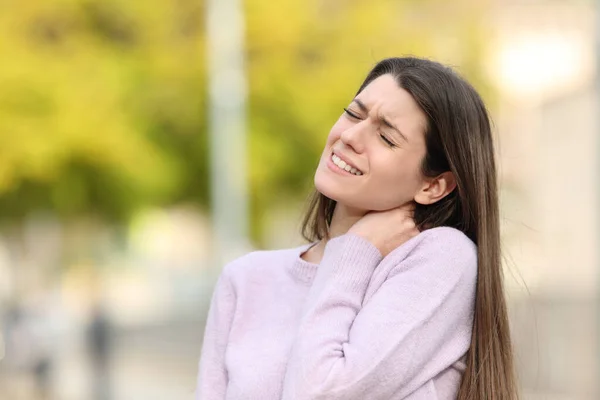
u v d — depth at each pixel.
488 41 21.30
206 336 3.30
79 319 19.31
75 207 19.86
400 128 3.04
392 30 20.77
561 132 24.28
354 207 3.18
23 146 17.62
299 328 2.97
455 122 3.08
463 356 3.11
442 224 3.17
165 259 46.59
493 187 3.16
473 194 3.11
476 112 3.13
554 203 23.75
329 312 2.98
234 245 20.31
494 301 3.11
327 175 3.13
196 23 20.47
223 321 3.27
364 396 2.87
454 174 3.09
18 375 17.22
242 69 20.05
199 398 3.20
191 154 20.77
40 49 18.50
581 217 23.03
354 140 3.07
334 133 3.15
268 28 20.08
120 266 37.62
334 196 3.11
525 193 18.44
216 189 20.17
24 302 17.81
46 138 17.72
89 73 18.47
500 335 3.12
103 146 18.20
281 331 3.13
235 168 20.17
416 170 3.08
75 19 18.98
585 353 14.45
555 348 14.69
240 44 19.98
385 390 2.89
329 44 20.69
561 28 25.17
